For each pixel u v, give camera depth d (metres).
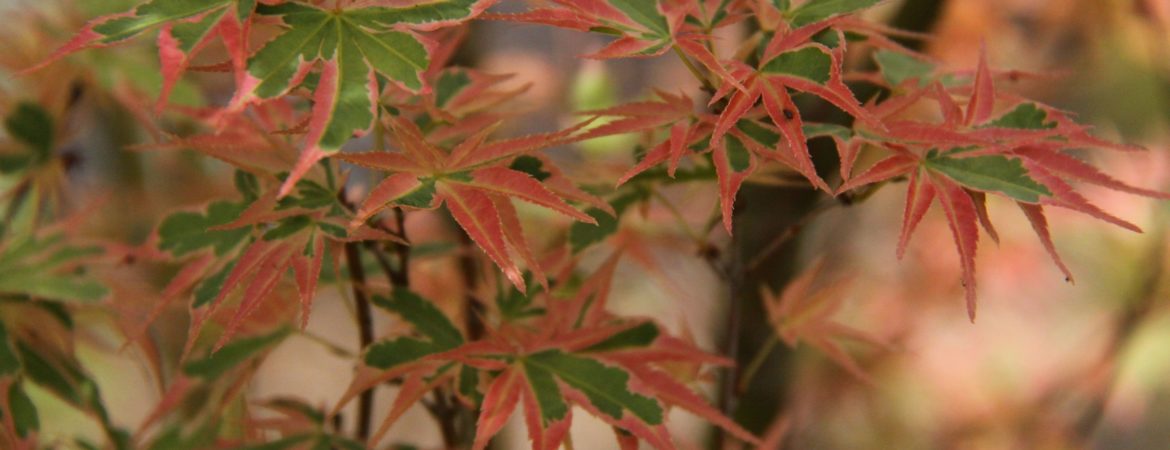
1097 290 1.12
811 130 0.64
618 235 0.74
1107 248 1.11
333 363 1.37
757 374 0.79
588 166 0.71
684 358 0.66
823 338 0.73
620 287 0.91
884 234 1.11
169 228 0.67
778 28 0.63
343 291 0.70
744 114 0.64
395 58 0.60
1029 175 0.63
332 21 0.60
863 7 0.63
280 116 0.68
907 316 1.08
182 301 0.76
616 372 0.65
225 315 0.70
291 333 0.70
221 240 0.67
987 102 0.65
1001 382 1.09
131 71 0.79
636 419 0.64
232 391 0.70
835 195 0.62
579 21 0.62
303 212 0.63
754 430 0.79
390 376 0.66
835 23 0.64
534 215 0.79
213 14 0.60
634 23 0.62
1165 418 1.15
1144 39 1.01
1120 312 1.09
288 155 0.65
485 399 0.64
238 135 0.66
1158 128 1.05
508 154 0.61
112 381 1.13
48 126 0.77
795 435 0.92
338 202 0.64
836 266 1.05
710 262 0.71
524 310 0.70
